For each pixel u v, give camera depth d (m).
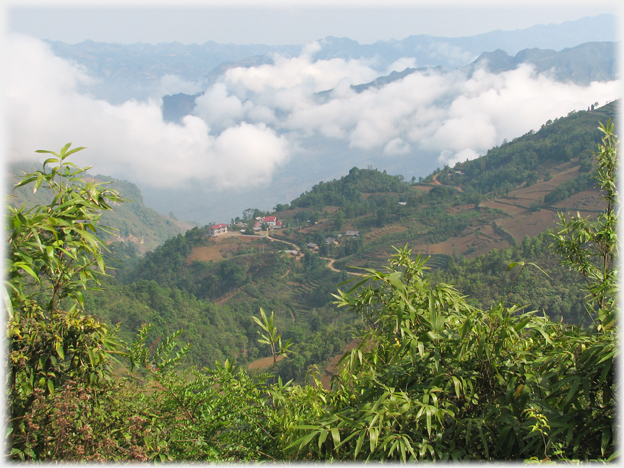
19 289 1.83
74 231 2.23
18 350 2.01
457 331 2.18
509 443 1.80
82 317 2.19
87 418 2.03
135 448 2.05
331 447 2.01
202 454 2.31
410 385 2.15
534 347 2.23
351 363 2.29
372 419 1.78
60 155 2.26
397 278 1.99
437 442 1.85
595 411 1.80
